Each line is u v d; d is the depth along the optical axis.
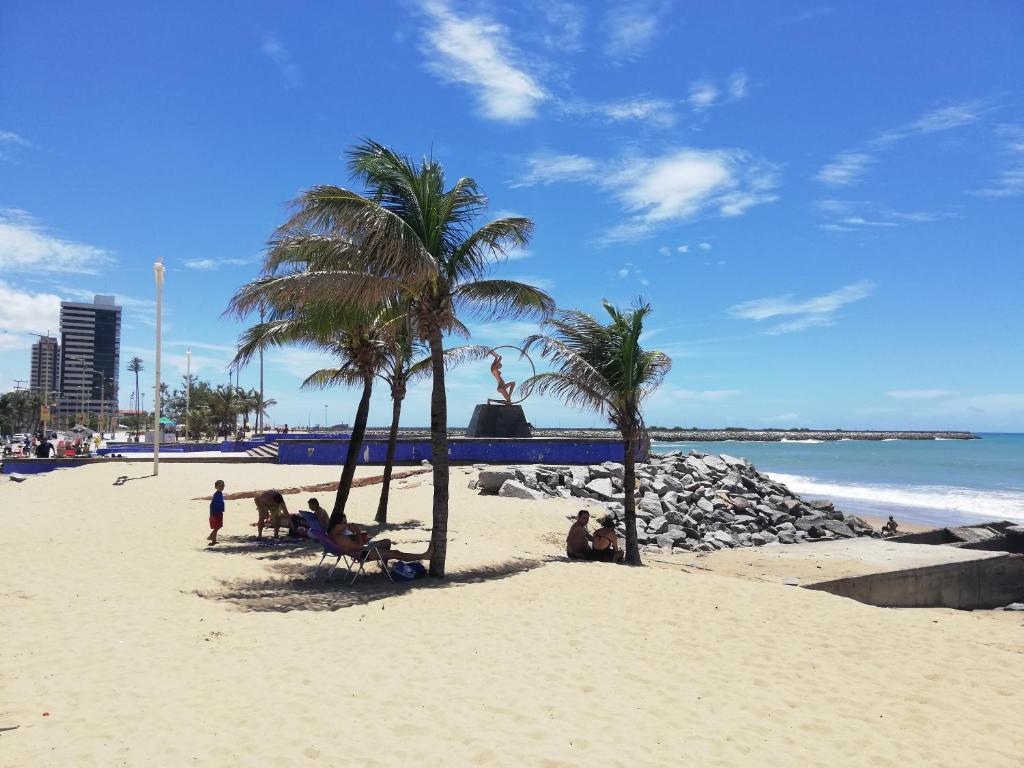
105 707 4.77
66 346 178.62
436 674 5.66
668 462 25.03
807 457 91.81
